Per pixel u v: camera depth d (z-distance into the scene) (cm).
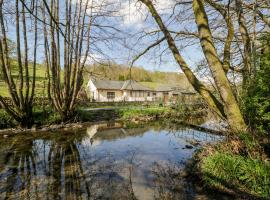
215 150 627
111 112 2166
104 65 1517
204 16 578
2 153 914
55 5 1384
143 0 693
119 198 524
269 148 528
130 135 1335
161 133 1398
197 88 627
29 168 739
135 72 4900
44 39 1490
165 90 4869
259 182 461
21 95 1363
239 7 666
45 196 539
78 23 1548
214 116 748
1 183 614
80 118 1753
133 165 772
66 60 1559
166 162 794
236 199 482
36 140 1156
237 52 823
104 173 696
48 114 1580
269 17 781
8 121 1382
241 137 539
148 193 552
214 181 541
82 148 1017
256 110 539
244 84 609
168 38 663
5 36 1288
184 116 1916
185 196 526
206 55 571
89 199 524
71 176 670
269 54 512
